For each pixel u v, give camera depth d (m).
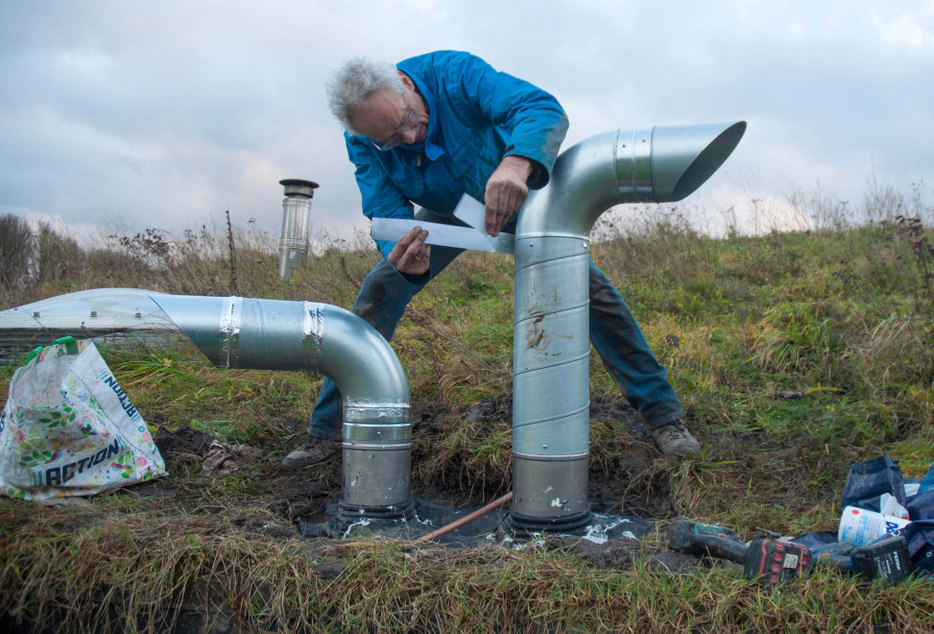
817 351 3.98
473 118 2.37
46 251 8.75
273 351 2.26
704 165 2.24
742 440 3.04
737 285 5.68
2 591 1.94
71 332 4.52
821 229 8.46
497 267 6.91
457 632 1.70
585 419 2.16
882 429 3.08
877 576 1.63
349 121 2.19
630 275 6.05
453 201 2.58
